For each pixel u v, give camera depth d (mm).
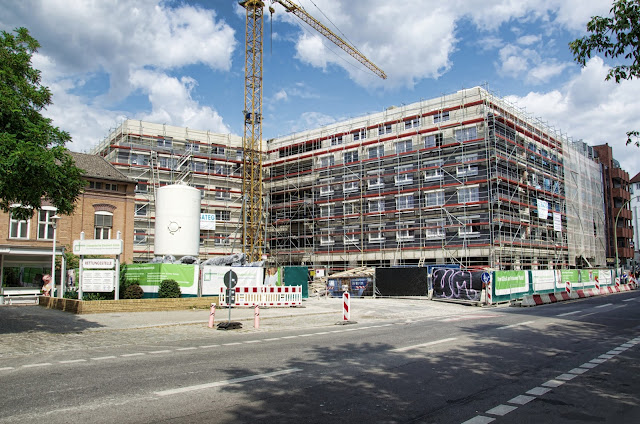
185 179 57375
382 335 14719
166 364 9852
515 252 44094
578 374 9000
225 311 23516
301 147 62062
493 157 43406
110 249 22375
